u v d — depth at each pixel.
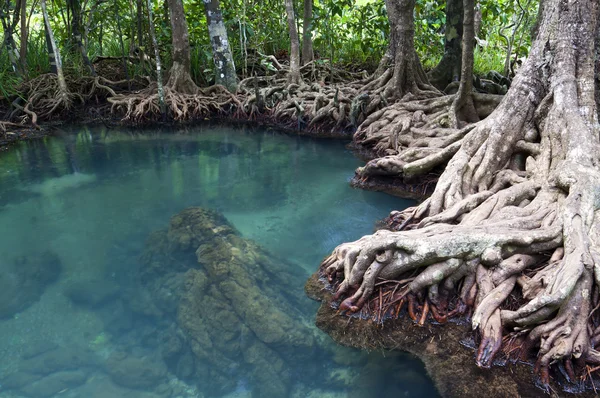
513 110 5.76
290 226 6.11
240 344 3.97
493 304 3.73
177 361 3.89
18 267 5.29
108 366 3.87
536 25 6.56
